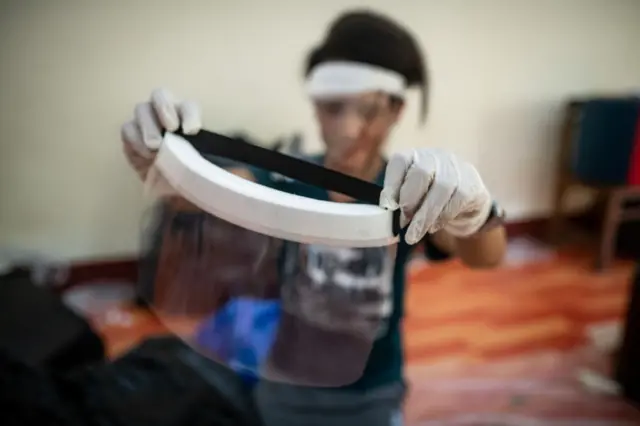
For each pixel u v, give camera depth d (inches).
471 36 95.0
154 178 25.9
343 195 22.8
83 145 79.0
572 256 99.3
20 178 78.2
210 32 80.9
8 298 57.2
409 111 91.6
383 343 32.2
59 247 81.2
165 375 40.6
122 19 76.7
